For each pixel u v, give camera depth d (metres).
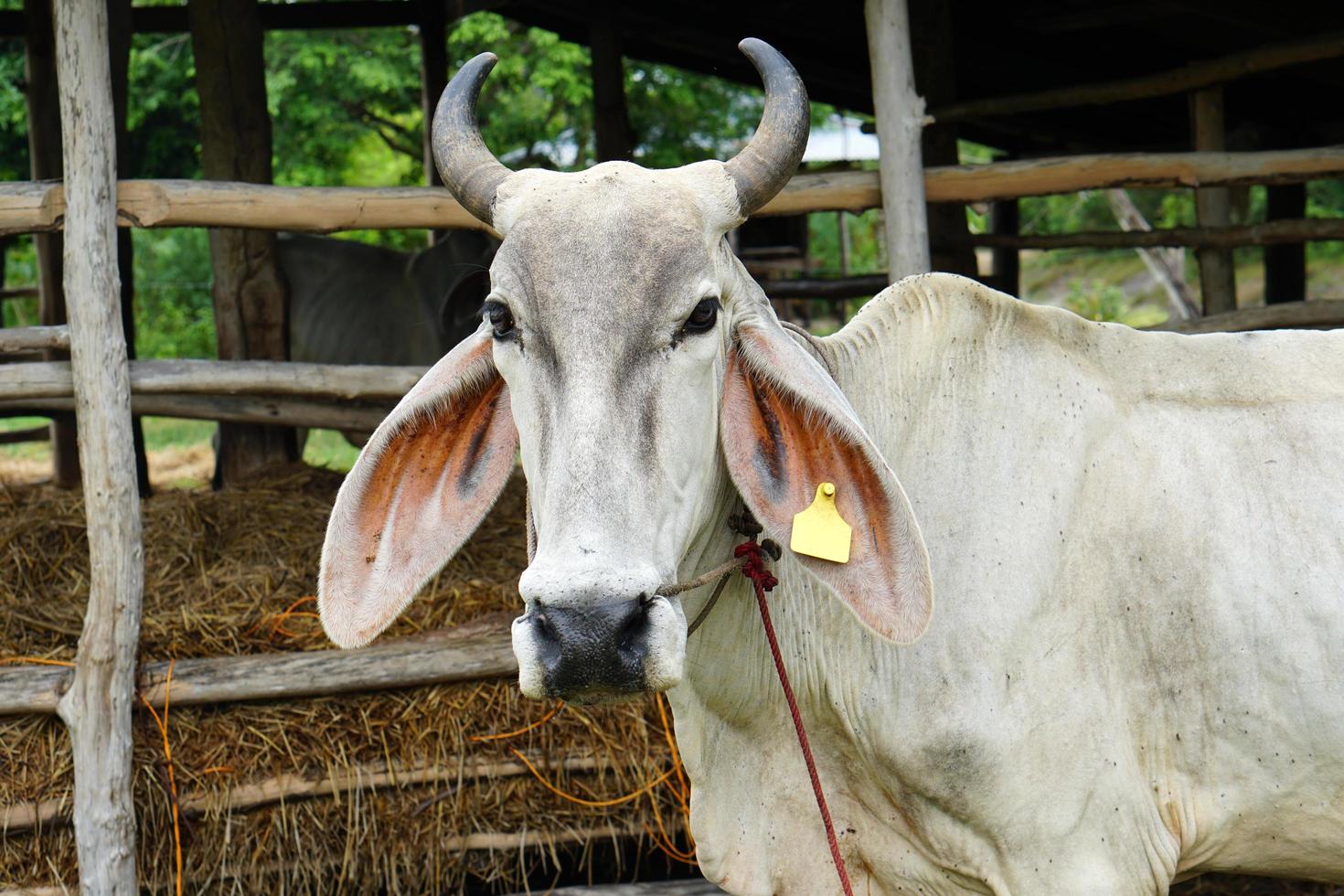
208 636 3.82
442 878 3.70
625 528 1.90
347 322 7.78
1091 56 8.37
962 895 2.57
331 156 16.23
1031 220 22.92
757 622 2.52
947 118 6.13
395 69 14.99
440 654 3.71
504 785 3.72
